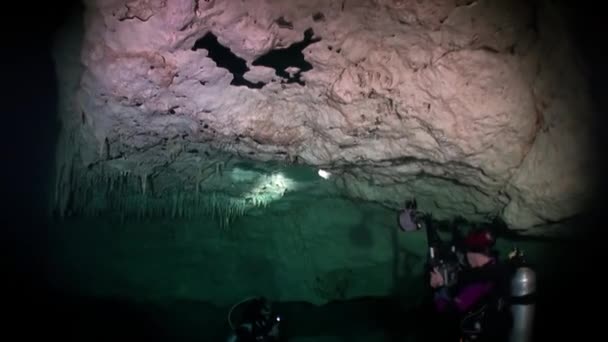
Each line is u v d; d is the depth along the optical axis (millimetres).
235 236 5117
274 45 2584
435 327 4328
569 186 2812
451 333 3977
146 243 5086
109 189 4258
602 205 2850
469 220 3752
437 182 3492
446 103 2637
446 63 2529
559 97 2717
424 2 2346
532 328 2697
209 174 4145
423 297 4555
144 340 4883
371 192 4113
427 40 2488
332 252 4898
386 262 4727
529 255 3699
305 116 3066
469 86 2572
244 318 3689
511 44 2504
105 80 2799
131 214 4883
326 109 2939
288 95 2939
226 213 4918
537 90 2701
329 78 2730
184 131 3297
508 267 2855
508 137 2740
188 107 2967
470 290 3070
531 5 2471
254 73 2760
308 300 5000
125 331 4961
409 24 2436
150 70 2680
